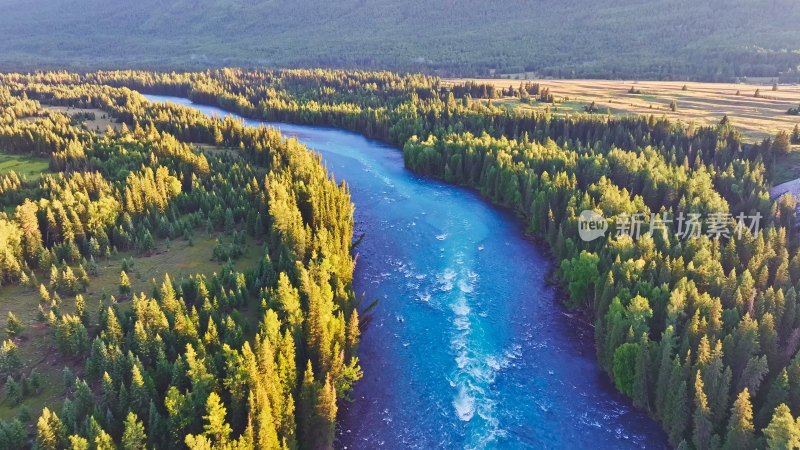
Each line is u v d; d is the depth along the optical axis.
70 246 104.25
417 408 75.19
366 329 92.19
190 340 72.12
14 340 79.50
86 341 74.69
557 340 89.56
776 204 103.88
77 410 60.19
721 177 124.25
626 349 71.62
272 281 93.00
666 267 83.69
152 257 109.69
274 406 59.50
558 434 70.38
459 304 99.69
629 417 72.56
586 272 92.69
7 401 66.75
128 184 129.38
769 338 65.81
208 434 57.88
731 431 56.34
